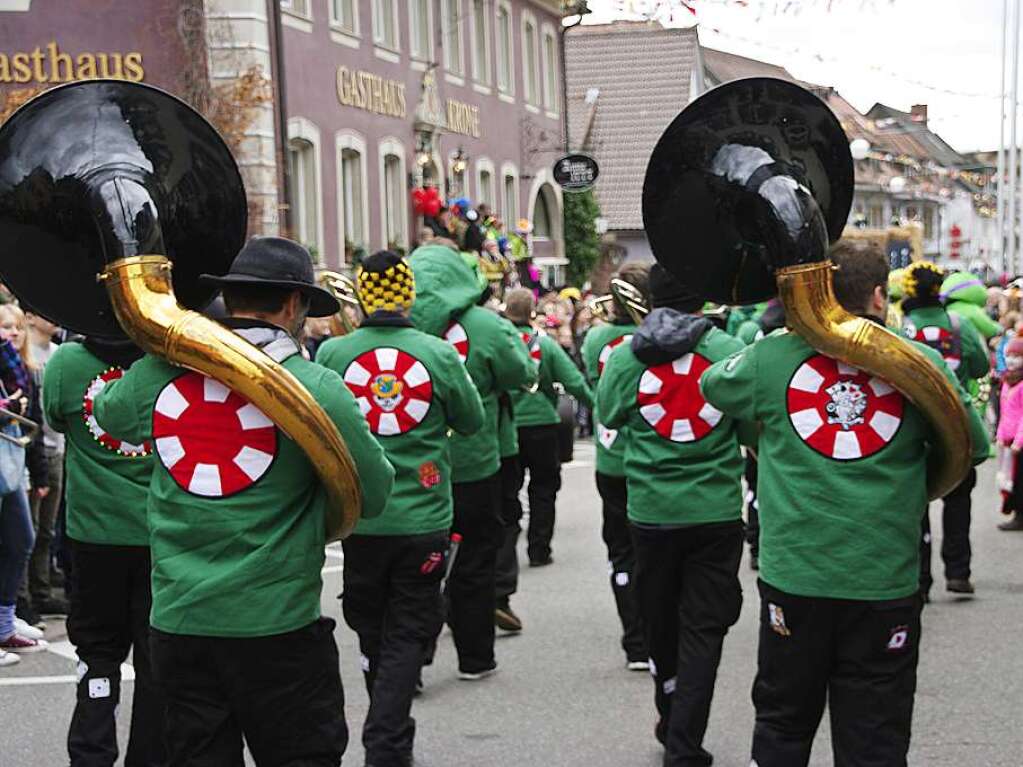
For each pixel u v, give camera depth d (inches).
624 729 245.0
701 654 212.5
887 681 159.8
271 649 149.5
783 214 155.9
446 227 949.8
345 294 257.8
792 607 160.2
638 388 217.0
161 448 152.2
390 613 226.1
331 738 154.1
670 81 1536.7
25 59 739.4
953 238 1793.8
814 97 165.2
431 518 227.6
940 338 339.6
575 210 1405.0
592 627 326.0
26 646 308.0
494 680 279.7
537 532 407.5
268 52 773.3
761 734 163.6
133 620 198.2
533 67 1312.7
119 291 148.9
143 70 743.7
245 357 145.7
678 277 171.2
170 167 159.6
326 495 152.7
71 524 197.6
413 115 1016.2
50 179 156.3
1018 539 438.6
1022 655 289.9
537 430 399.9
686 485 214.4
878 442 158.1
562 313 749.3
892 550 158.1
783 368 161.8
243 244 165.0
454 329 273.3
